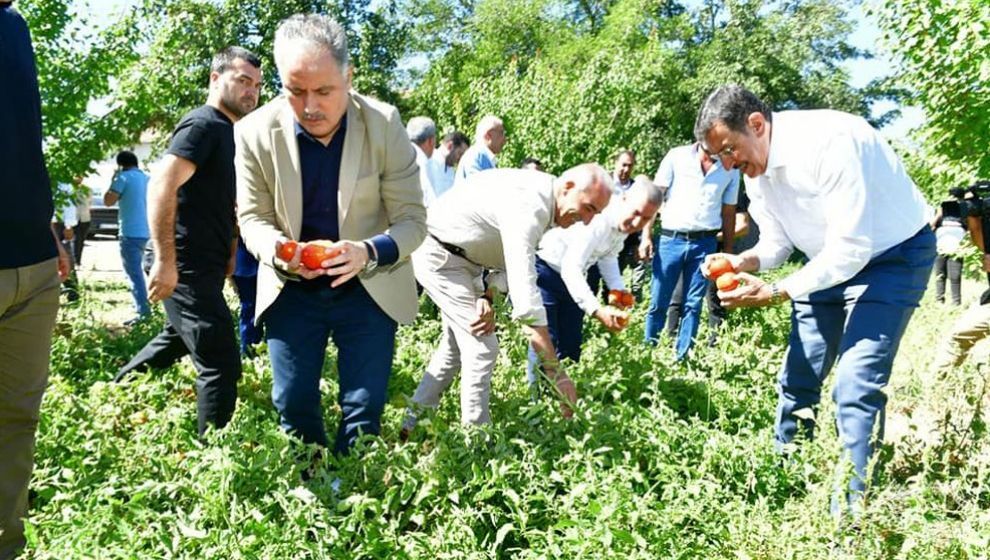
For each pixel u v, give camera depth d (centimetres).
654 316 824
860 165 408
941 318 915
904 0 771
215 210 477
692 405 603
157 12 968
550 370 500
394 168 402
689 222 805
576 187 463
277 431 405
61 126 927
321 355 411
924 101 800
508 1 4116
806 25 3944
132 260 1019
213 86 495
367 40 3062
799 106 4041
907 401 550
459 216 496
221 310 476
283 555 332
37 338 359
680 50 3859
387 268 398
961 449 469
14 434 359
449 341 526
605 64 1841
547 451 438
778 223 488
